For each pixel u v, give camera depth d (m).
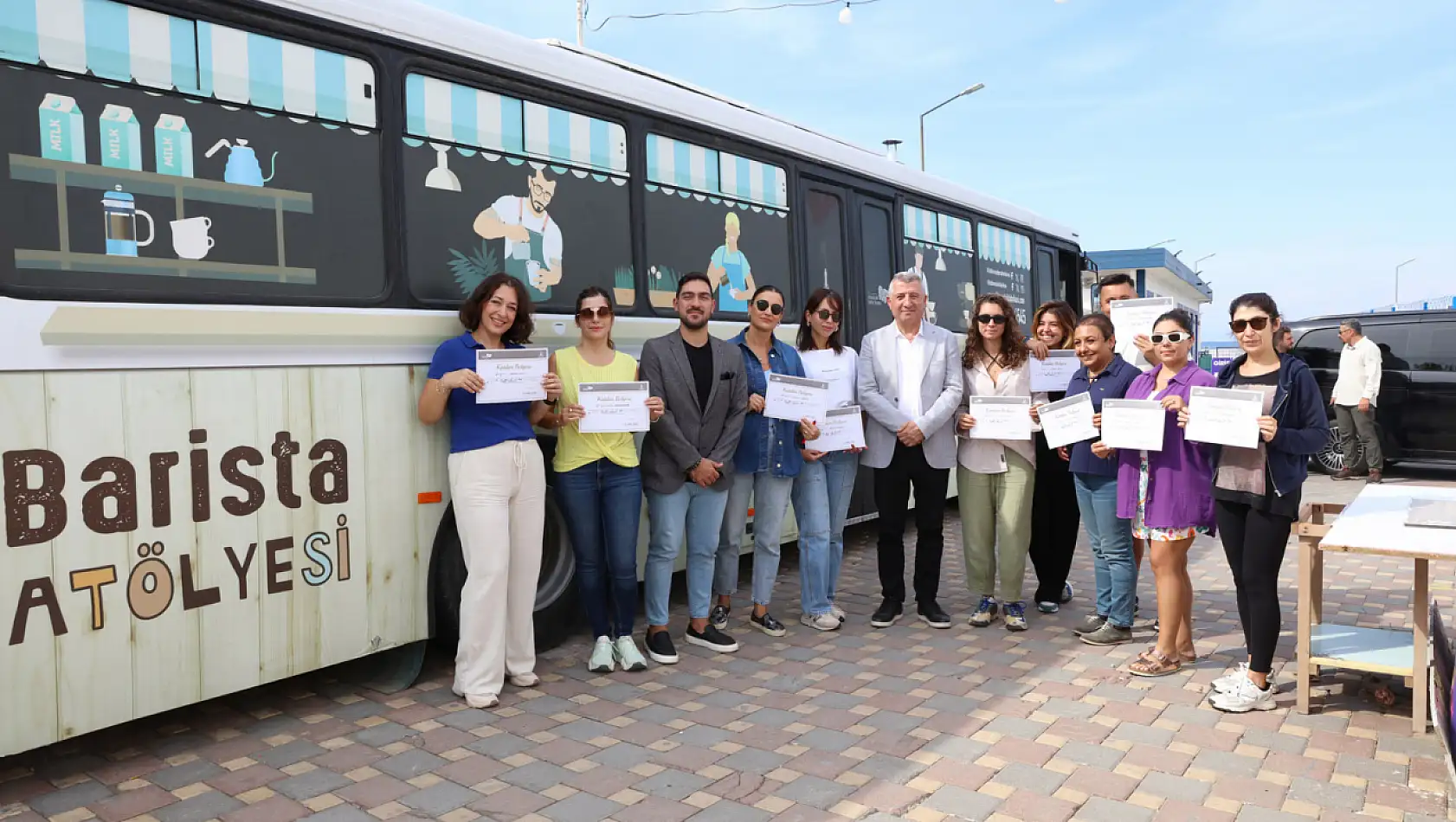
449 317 4.72
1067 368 6.09
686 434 5.11
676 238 6.05
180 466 3.77
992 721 4.36
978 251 9.57
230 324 3.91
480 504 4.49
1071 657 5.32
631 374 5.08
